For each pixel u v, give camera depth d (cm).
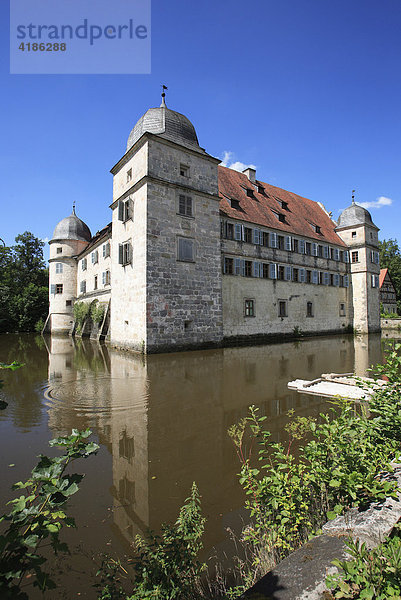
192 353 1864
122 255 2112
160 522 376
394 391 449
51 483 224
